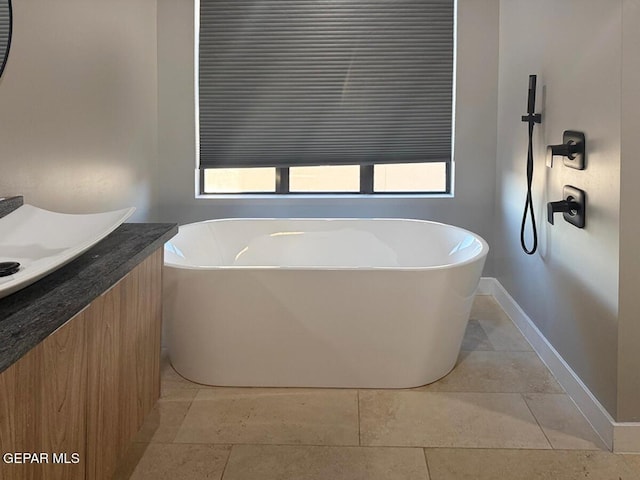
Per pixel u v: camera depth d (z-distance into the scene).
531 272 3.04
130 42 3.19
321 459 2.06
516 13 3.25
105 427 1.53
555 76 2.61
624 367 2.03
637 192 1.96
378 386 2.59
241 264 3.53
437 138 3.79
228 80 3.73
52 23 2.30
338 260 3.58
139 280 1.77
